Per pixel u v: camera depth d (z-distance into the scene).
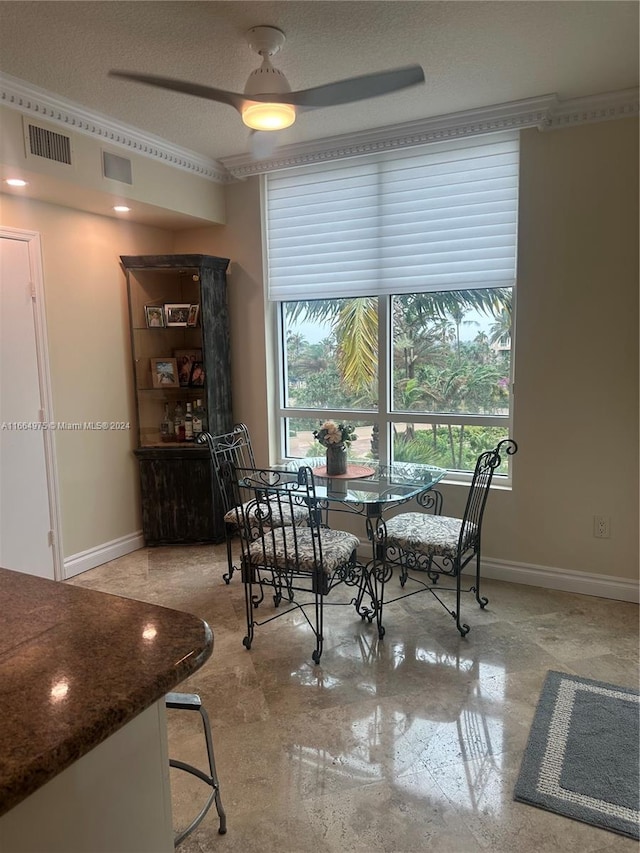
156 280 4.18
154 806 1.16
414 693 2.42
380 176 3.71
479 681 2.50
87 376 3.77
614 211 3.06
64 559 3.66
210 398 4.12
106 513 3.96
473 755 2.05
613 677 2.51
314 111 3.15
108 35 2.32
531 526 3.46
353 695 2.42
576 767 1.98
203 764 2.03
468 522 3.10
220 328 4.18
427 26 2.31
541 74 2.74
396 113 3.19
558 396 3.30
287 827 1.77
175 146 3.63
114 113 3.12
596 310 3.16
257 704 2.37
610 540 3.28
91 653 1.15
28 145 2.82
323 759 2.05
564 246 3.19
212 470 4.16
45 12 2.15
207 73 2.68
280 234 4.10
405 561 3.35
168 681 1.07
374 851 1.68
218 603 3.30
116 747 1.06
